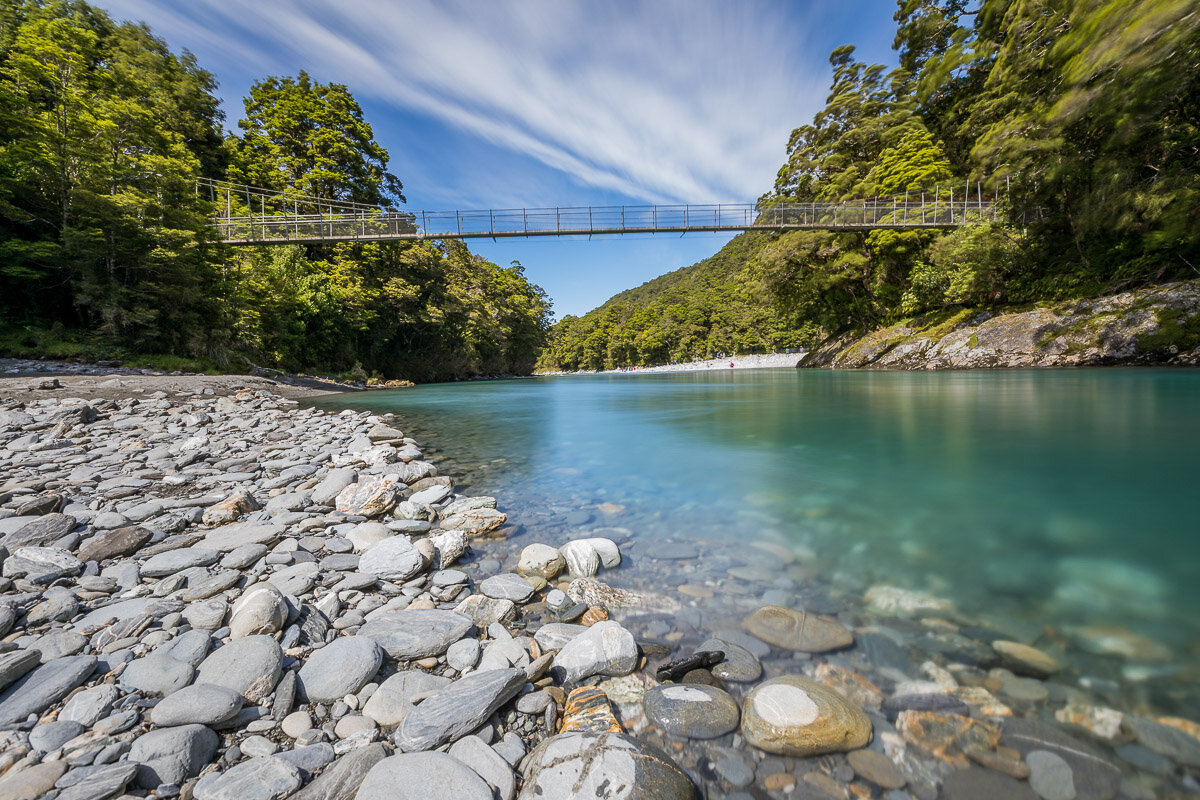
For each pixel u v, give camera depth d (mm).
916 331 24594
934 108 28969
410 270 34438
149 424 8523
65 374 13883
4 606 2273
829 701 1672
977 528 3398
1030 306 20297
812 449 6289
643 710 1771
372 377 30156
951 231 24484
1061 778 1372
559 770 1431
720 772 1493
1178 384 11281
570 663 2008
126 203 16406
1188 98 13961
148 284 17219
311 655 2033
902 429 7434
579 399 16328
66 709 1686
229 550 3283
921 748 1520
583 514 4070
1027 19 17094
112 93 21406
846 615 2332
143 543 3314
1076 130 16281
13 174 15852
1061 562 2828
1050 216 19688
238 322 20703
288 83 33406
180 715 1642
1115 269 18391
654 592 2668
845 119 30891
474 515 3861
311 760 1547
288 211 29938
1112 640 2037
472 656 2088
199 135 28953
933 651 2012
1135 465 4879
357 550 3385
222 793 1385
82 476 5035
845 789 1405
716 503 4230
